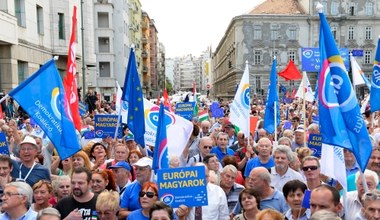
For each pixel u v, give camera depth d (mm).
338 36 74188
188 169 5094
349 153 6461
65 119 6551
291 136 10258
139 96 8008
